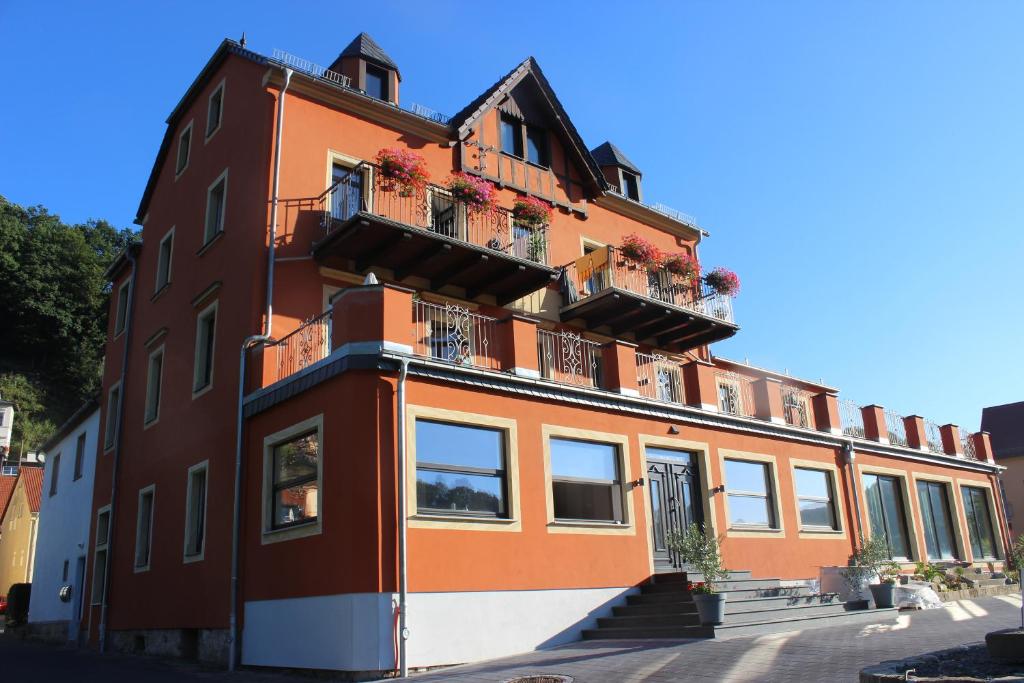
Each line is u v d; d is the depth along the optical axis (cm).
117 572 1731
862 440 1936
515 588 1153
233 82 1636
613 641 1153
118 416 1873
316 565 1068
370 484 1041
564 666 923
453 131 1725
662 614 1202
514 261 1524
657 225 2166
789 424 1762
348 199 1509
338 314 1131
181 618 1391
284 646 1105
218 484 1347
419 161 1496
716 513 1512
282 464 1214
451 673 971
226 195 1556
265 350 1309
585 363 1689
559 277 1823
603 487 1359
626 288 1811
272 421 1238
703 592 1148
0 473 5000
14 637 2547
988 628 1078
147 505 1678
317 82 1527
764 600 1259
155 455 1648
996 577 2069
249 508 1248
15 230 5400
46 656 1609
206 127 1723
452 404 1161
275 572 1153
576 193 1975
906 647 898
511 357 1287
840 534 1786
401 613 1003
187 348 1588
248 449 1287
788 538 1650
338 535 1039
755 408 1748
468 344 1350
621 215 2072
